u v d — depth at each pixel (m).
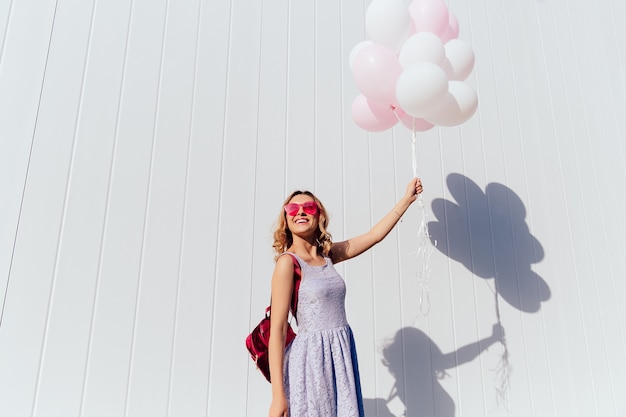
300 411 1.15
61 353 1.46
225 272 1.74
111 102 1.74
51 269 1.51
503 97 2.70
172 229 1.70
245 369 1.67
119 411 1.48
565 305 2.43
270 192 1.90
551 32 3.02
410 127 1.66
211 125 1.88
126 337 1.54
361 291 1.93
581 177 2.77
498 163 2.54
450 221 2.27
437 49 1.43
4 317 1.42
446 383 1.98
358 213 2.04
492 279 2.27
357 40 2.32
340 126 2.13
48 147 1.61
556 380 2.25
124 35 1.83
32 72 1.65
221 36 2.01
